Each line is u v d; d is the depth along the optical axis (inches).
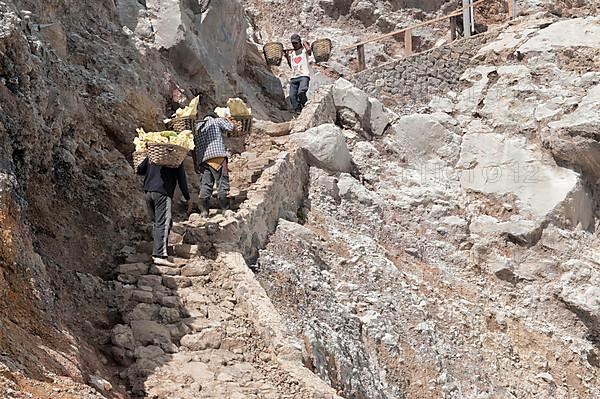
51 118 366.6
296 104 582.9
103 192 388.2
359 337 390.9
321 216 474.6
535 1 676.1
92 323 307.9
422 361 406.6
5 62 325.4
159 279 338.0
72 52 447.8
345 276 433.7
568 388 470.6
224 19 579.2
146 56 493.7
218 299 338.6
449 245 519.8
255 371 299.6
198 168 406.0
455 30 684.7
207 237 369.7
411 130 576.4
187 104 507.5
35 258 284.8
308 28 757.3
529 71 592.1
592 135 536.7
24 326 254.7
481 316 474.0
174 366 291.4
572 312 505.0
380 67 639.8
